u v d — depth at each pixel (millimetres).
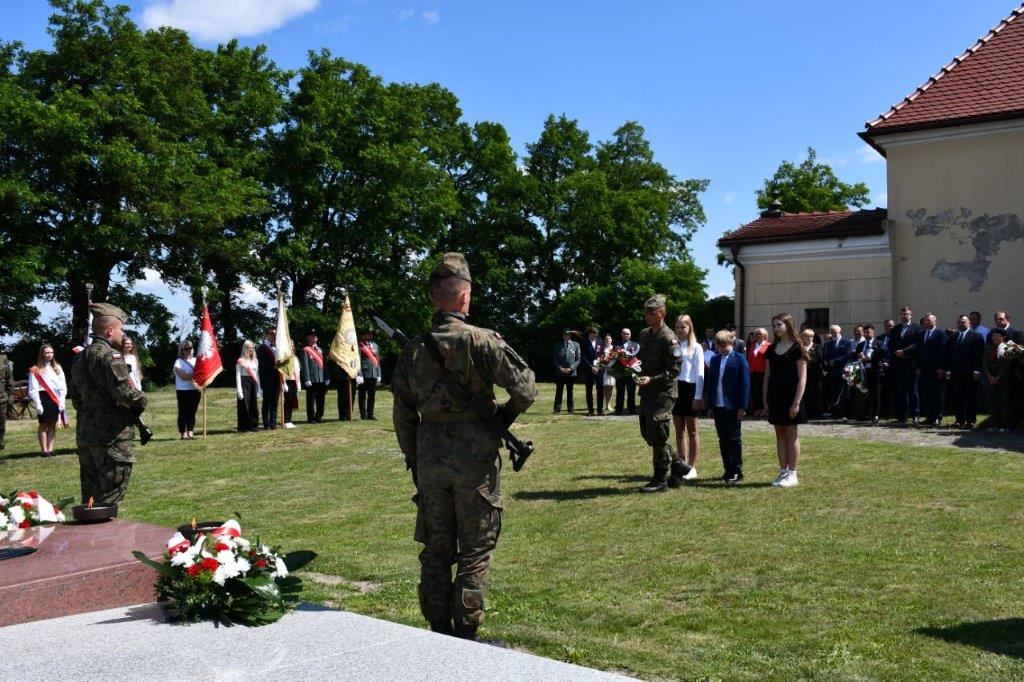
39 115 28609
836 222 20062
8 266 28406
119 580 4129
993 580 5363
